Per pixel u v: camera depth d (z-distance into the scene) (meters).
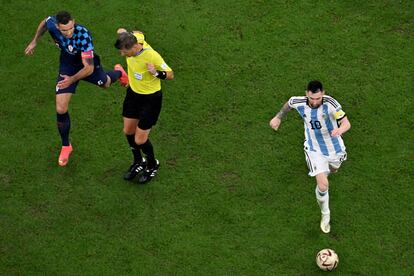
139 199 35.47
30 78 40.75
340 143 32.75
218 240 33.72
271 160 36.62
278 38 41.88
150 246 33.66
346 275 32.38
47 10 43.97
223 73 40.34
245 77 40.12
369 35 41.81
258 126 38.00
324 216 33.41
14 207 35.28
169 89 39.72
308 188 35.47
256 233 33.91
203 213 34.72
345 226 34.06
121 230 34.31
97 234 34.19
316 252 33.19
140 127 33.53
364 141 37.09
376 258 32.88
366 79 39.75
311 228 34.00
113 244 33.81
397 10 42.94
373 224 34.03
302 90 39.38
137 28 42.78
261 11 43.25
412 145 36.78
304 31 42.12
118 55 41.75
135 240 33.91
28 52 35.84
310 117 31.67
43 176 36.47
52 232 34.34
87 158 37.16
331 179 35.78
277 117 32.91
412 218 34.09
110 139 37.94
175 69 40.59
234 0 43.88
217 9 43.50
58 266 33.09
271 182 35.75
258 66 40.59
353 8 43.12
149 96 33.03
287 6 43.41
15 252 33.66
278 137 37.50
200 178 36.06
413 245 33.22
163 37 42.22
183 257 33.22
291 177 35.94
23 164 36.97
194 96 39.41
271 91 39.44
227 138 37.59
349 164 36.28
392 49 41.06
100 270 32.91
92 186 36.06
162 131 38.09
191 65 40.78
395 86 39.34
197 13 43.34
